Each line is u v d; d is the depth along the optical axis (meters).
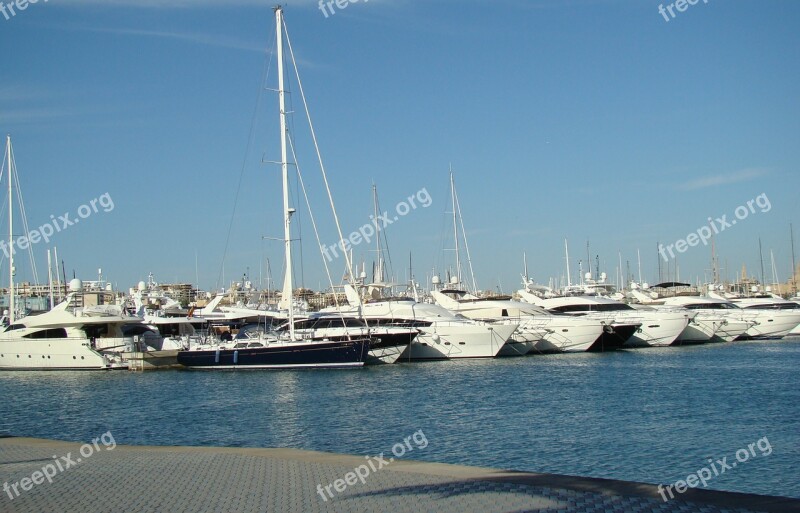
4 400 42.84
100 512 14.73
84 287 71.31
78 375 55.81
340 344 53.72
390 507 14.60
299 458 20.02
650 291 91.12
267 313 62.69
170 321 64.44
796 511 13.45
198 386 47.12
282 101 56.34
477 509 14.24
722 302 82.25
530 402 38.06
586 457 25.91
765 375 48.94
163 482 17.25
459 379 48.12
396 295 74.19
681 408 35.84
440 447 27.59
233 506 14.95
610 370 52.75
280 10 57.09
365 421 32.94
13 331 60.25
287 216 56.06
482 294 90.19
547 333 66.31
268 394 42.31
